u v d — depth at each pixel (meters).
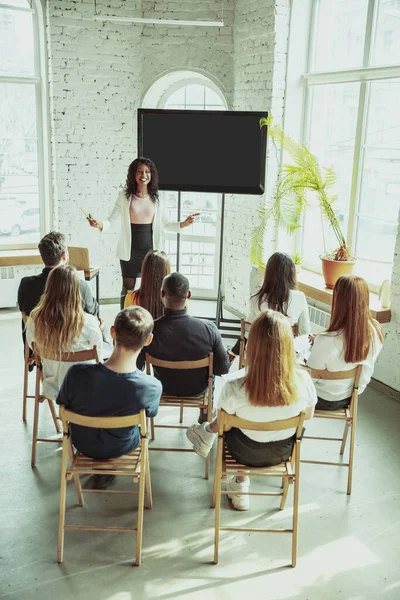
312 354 3.22
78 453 2.85
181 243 7.05
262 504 3.23
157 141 5.23
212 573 2.71
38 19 6.07
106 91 6.32
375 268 5.20
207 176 5.23
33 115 6.31
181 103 6.70
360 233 5.33
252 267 6.18
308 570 2.74
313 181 5.08
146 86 6.41
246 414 2.59
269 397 2.50
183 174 5.27
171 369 3.33
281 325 2.50
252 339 2.51
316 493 3.35
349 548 2.90
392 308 4.52
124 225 5.30
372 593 2.61
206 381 3.43
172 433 3.97
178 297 3.18
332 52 5.45
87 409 2.61
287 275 3.74
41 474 3.44
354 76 5.11
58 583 2.62
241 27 5.98
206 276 7.06
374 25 4.92
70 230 6.60
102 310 6.57
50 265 3.67
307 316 3.89
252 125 5.04
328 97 5.52
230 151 5.14
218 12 6.11
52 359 3.24
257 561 2.79
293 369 2.54
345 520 3.11
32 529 2.97
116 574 2.69
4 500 3.19
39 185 6.52
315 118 5.75
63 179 6.44
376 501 3.28
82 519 3.05
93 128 6.38
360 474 3.54
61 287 3.14
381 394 4.64
